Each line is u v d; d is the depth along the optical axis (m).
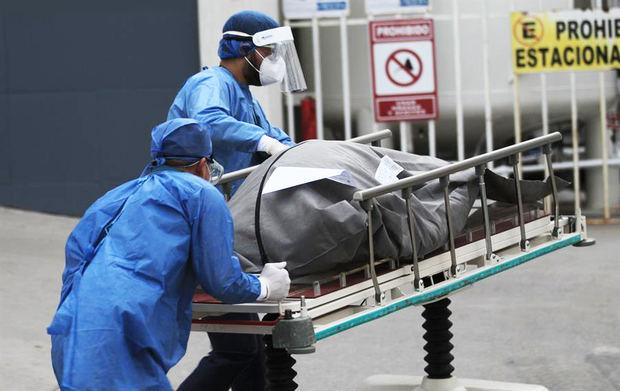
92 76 29.34
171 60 29.05
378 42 28.23
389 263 12.30
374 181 11.99
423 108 28.41
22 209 29.94
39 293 22.41
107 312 10.14
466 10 28.86
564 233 14.34
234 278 10.60
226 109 13.60
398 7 28.33
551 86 29.20
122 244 10.49
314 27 28.36
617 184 31.52
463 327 20.70
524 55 28.55
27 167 29.78
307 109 29.36
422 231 12.08
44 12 29.30
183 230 10.55
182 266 10.55
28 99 29.58
